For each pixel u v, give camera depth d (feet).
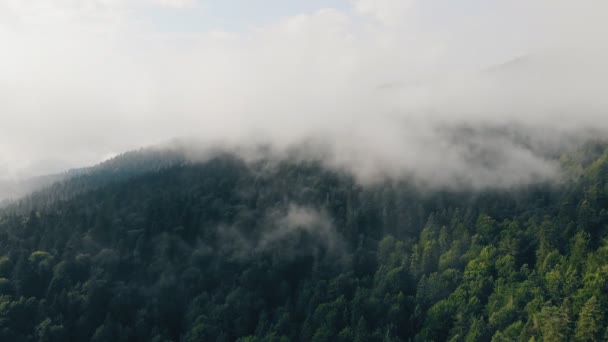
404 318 514.27
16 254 619.67
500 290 492.13
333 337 499.51
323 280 607.37
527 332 422.82
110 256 627.05
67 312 531.50
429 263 588.50
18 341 487.20
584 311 405.80
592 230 516.32
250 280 622.13
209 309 573.74
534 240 549.54
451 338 463.42
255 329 561.02
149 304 576.61
